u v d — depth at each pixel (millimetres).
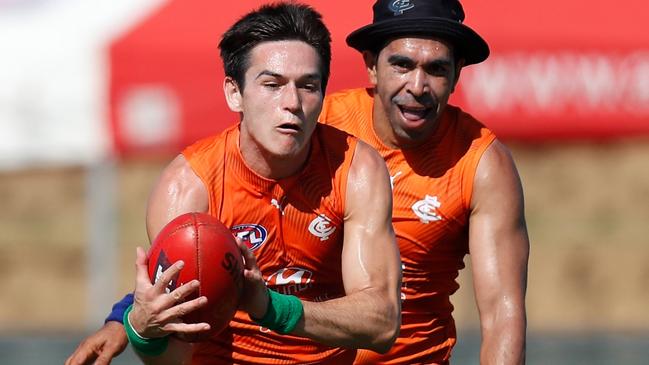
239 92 14477
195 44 27375
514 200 16812
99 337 15820
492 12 28453
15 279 51250
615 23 28516
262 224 14820
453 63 16688
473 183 16828
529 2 28438
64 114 27484
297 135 14070
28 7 27609
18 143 27547
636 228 52469
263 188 14672
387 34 16500
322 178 14789
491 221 16734
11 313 49469
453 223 17031
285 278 15180
